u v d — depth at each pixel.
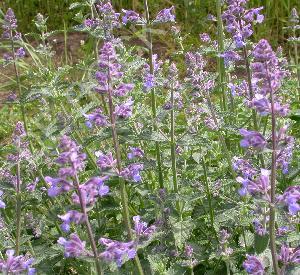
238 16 0.56
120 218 0.59
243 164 0.49
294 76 0.88
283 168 0.48
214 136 0.65
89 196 0.40
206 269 0.54
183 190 0.55
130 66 0.60
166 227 0.53
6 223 0.56
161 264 0.47
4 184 0.51
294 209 0.40
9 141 0.85
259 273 0.41
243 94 0.57
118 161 0.46
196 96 0.56
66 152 0.39
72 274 0.58
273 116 0.40
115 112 0.46
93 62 0.63
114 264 0.46
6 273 0.42
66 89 0.62
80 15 0.66
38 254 0.52
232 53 0.56
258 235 0.44
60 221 0.56
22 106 0.64
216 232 0.54
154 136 0.52
